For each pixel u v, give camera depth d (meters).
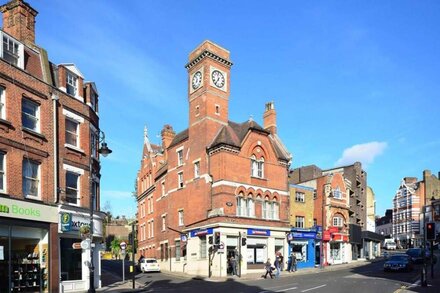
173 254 43.28
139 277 34.06
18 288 19.56
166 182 47.03
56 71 23.81
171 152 45.38
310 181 52.91
